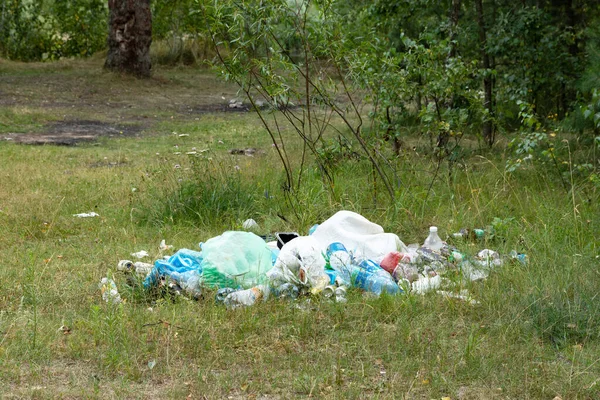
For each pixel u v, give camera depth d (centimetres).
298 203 1305
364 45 1418
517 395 678
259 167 1670
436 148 1551
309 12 1382
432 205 1330
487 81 1989
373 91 1497
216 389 679
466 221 1248
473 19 2355
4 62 4084
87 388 682
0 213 1298
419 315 843
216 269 916
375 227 1073
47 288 927
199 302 882
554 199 1334
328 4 1336
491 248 1099
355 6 2195
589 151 1678
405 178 1470
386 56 1563
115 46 3728
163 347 757
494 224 1160
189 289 901
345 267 948
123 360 724
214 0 1297
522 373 710
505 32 1995
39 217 1292
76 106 3014
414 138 1953
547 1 2394
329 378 698
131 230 1229
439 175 1524
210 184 1377
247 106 3189
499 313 841
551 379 698
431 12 2212
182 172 1520
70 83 3478
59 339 777
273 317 827
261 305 861
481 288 910
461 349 760
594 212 1227
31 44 4578
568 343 780
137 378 700
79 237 1195
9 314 841
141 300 903
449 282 936
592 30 1777
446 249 1052
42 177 1625
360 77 1387
